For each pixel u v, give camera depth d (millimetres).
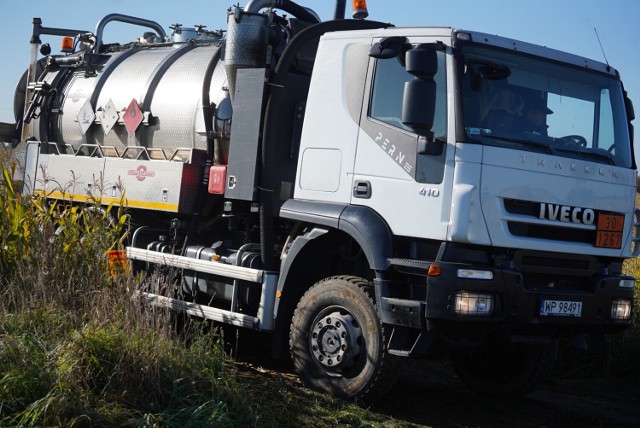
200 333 7211
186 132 9391
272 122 7988
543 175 6691
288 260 7484
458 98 6516
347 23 8352
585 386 8781
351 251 7562
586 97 7230
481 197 6410
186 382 5828
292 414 6176
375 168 6941
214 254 8555
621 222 7184
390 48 6727
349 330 6910
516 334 6801
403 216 6707
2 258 7816
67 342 5781
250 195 8062
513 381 7953
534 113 6871
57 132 11250
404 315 6477
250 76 8195
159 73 10008
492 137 6586
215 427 5266
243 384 6414
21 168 11406
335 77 7387
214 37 10523
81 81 11141
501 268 6512
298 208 7441
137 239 9523
